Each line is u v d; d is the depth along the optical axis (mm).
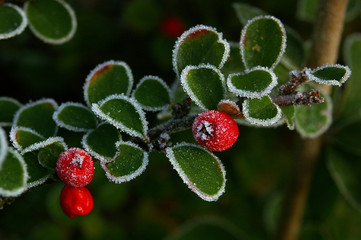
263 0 351
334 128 239
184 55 183
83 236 336
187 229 285
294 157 247
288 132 367
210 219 291
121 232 340
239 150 357
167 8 365
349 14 245
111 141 183
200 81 179
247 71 179
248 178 356
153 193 352
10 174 166
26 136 180
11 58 359
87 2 396
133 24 359
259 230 345
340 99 244
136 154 179
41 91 363
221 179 177
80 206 175
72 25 211
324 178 267
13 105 207
